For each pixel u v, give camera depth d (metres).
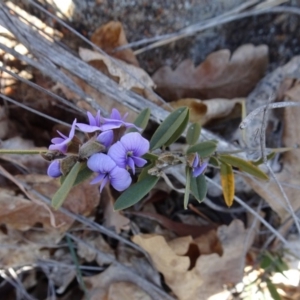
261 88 0.14
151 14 0.13
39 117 0.13
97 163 0.07
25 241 0.13
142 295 0.13
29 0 0.11
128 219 0.13
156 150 0.10
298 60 0.14
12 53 0.11
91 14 0.13
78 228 0.13
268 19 0.14
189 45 0.14
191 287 0.13
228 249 0.13
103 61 0.13
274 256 0.14
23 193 0.12
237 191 0.14
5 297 0.14
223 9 0.13
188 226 0.13
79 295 0.14
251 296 0.14
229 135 0.14
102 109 0.12
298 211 0.13
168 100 0.14
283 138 0.13
